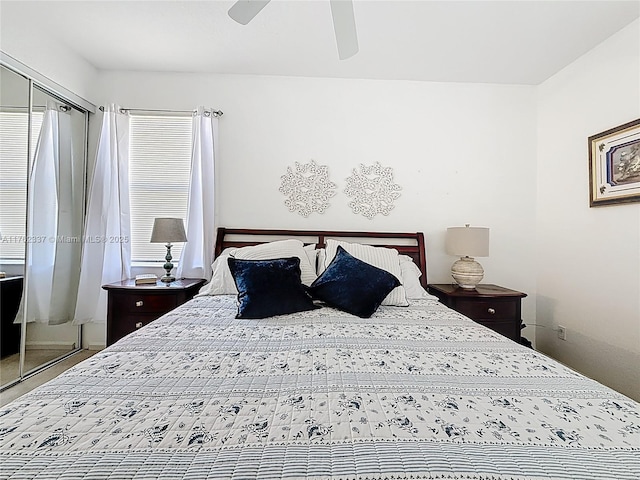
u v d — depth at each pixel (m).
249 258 2.39
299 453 0.74
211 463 0.71
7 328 2.31
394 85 3.08
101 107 2.90
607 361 2.41
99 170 2.84
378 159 3.07
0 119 2.20
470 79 3.04
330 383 1.09
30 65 2.31
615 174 2.34
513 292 2.70
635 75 2.22
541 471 0.70
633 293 2.23
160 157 3.04
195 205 2.92
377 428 0.84
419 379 1.14
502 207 3.12
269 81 3.04
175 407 0.93
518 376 1.17
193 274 2.90
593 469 0.71
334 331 1.67
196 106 3.02
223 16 2.22
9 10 2.14
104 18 2.25
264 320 1.84
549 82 2.99
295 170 3.04
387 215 3.07
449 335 1.64
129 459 0.71
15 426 0.82
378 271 2.18
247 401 0.97
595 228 2.52
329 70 2.92
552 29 2.29
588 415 0.92
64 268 2.78
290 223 3.04
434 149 3.09
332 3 1.42
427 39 2.43
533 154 3.13
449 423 0.87
